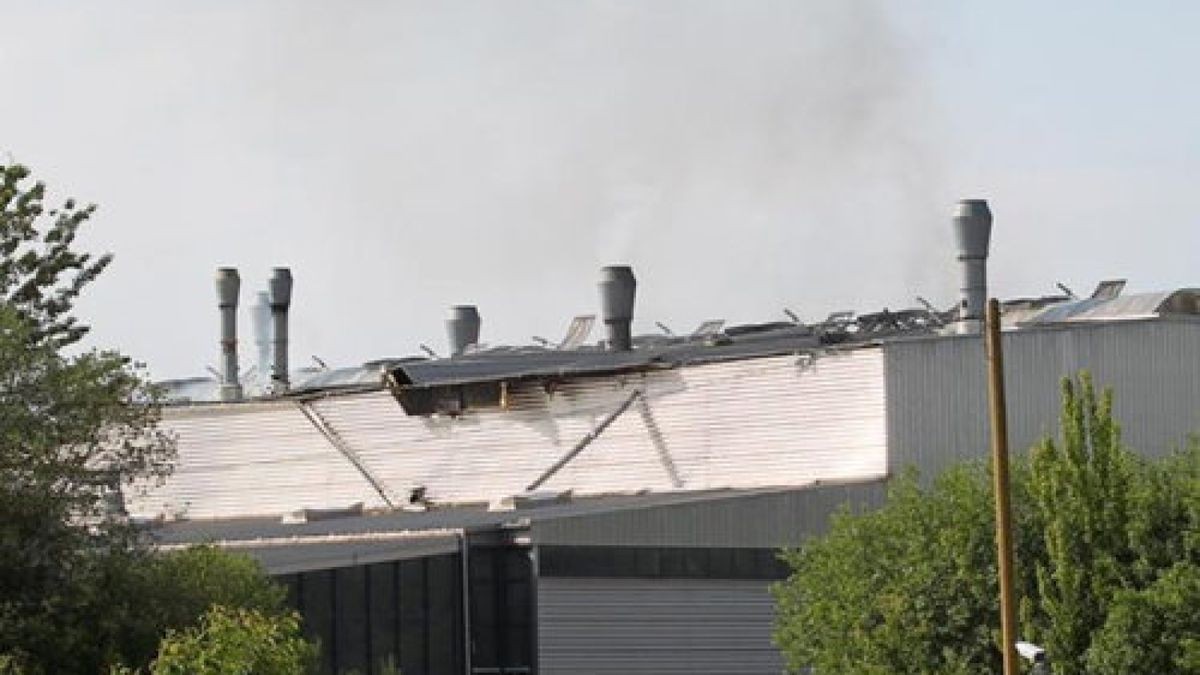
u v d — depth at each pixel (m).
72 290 75.69
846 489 96.25
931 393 100.56
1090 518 72.88
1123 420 104.62
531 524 88.50
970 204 109.19
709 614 91.75
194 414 123.69
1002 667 74.50
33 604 64.19
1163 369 106.12
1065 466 73.12
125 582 65.88
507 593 88.75
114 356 67.00
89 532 65.81
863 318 116.19
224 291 132.62
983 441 101.31
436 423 115.12
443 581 88.06
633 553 90.44
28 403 65.19
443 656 87.69
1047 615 73.88
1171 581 71.38
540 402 111.75
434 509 111.56
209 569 68.62
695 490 104.56
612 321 118.19
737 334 117.69
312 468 119.62
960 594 75.31
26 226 74.19
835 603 77.75
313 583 84.69
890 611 75.81
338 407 119.12
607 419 109.38
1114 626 71.19
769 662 92.62
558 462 110.50
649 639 90.38
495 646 88.56
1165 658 71.38
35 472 65.00
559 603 88.75
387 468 117.06
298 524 103.88
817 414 102.25
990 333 63.22
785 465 103.12
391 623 86.50
